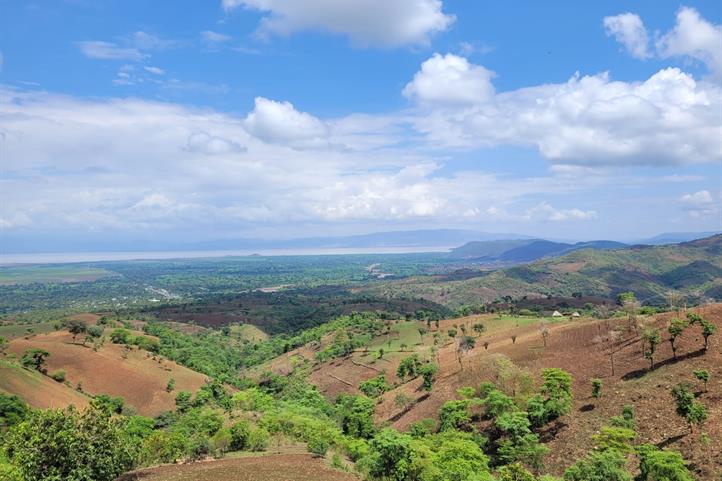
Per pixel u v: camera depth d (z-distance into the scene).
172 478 41.34
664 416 51.22
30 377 106.38
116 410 111.00
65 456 31.44
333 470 45.81
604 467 39.38
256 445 56.25
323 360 161.62
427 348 140.75
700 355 60.72
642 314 87.25
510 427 55.47
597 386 61.34
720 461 40.41
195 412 95.69
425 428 69.00
